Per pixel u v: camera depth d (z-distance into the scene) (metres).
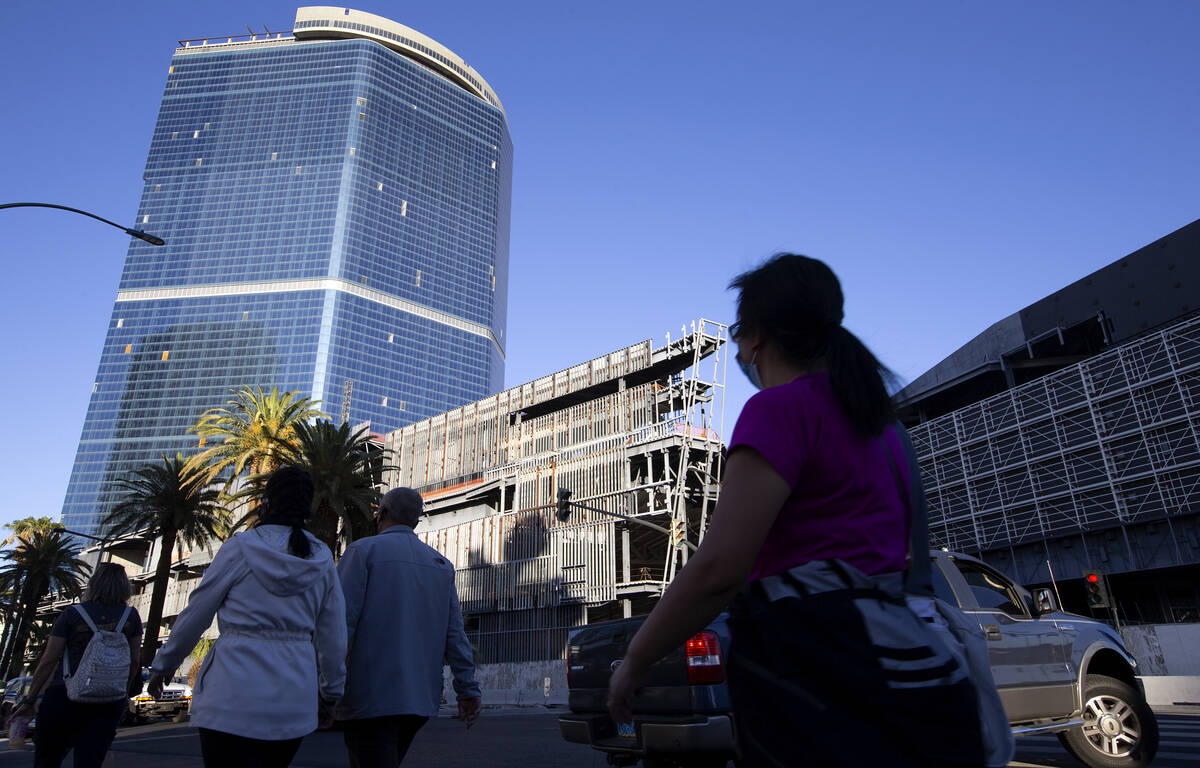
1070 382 38.84
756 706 1.26
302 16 185.12
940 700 1.18
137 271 157.00
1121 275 40.50
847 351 1.40
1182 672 23.20
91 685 4.86
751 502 1.24
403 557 3.98
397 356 160.00
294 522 3.35
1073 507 37.50
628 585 41.19
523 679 38.75
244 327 151.88
